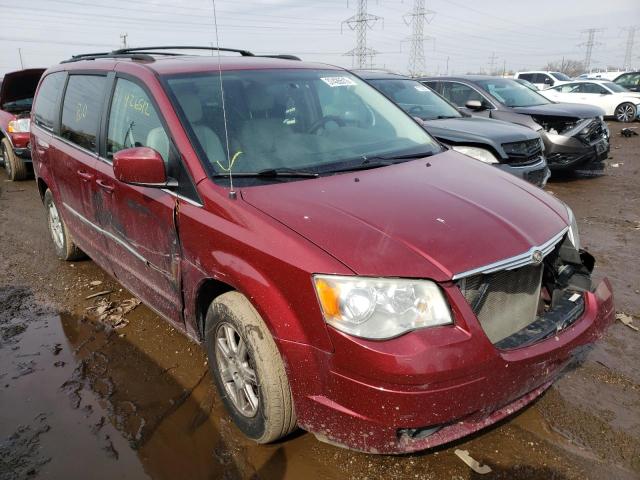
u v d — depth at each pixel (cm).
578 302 256
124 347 362
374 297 205
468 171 316
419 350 198
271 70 356
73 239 471
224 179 270
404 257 214
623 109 1800
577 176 927
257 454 260
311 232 227
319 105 350
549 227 257
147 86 317
